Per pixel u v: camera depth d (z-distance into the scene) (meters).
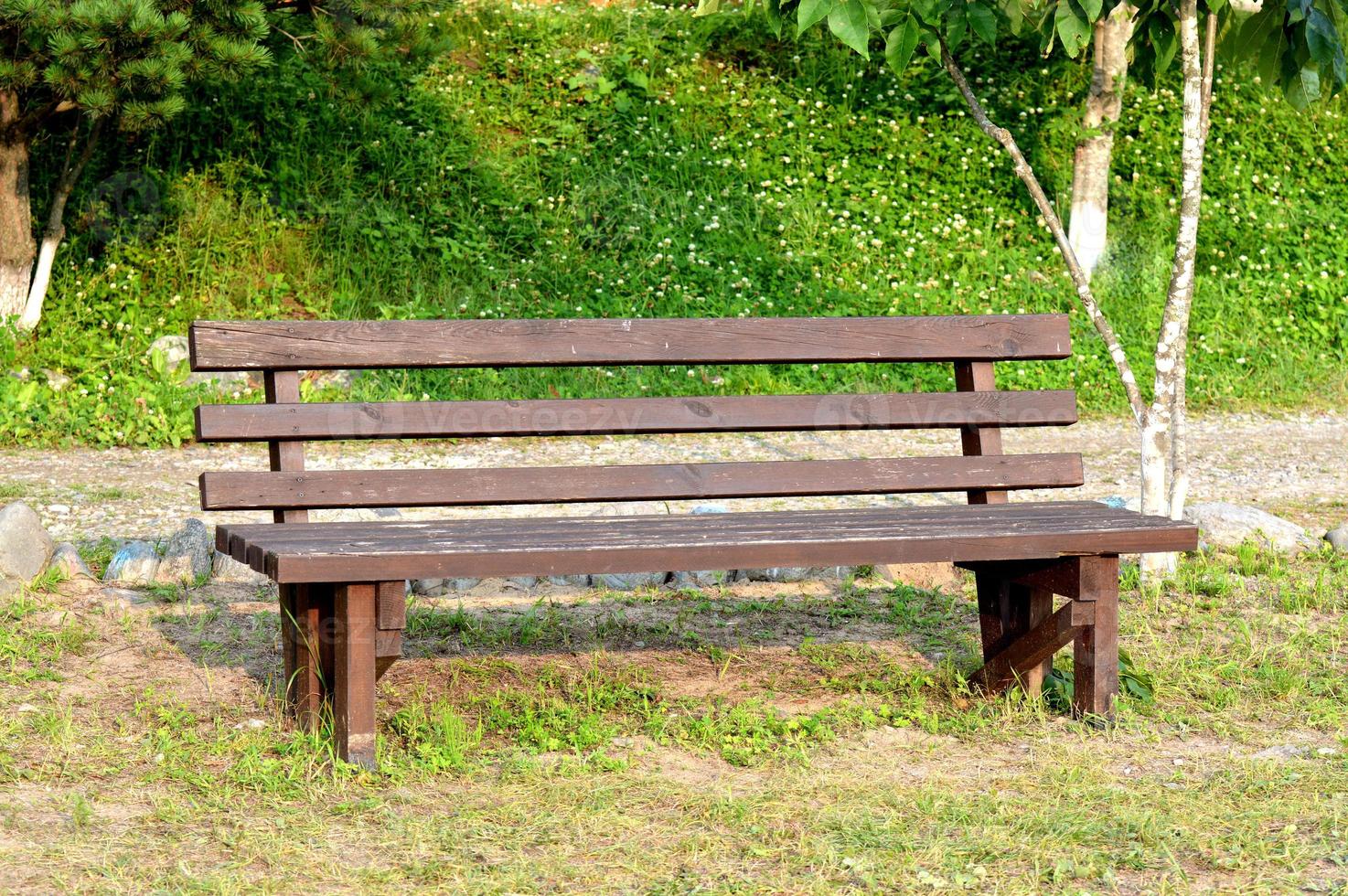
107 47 8.19
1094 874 2.69
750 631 4.62
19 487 7.50
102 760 3.28
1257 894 2.60
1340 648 4.40
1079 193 12.38
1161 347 5.16
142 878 2.62
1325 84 13.86
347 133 12.59
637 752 3.46
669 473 3.83
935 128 13.53
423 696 3.89
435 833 2.87
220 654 4.20
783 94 13.80
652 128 13.12
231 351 3.60
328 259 11.59
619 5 14.94
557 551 3.08
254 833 2.85
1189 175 5.08
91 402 9.52
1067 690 3.85
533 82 13.66
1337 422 10.48
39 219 11.52
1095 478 8.20
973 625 4.69
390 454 9.12
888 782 3.23
